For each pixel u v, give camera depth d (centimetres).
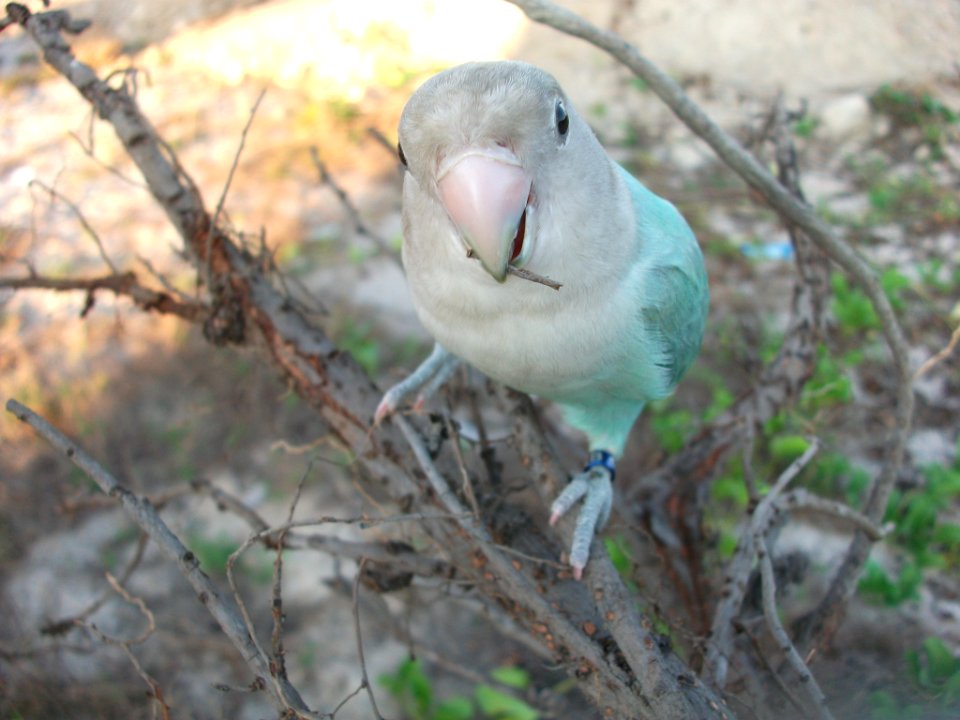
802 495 30
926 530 39
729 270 51
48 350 48
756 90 61
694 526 34
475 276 26
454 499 27
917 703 31
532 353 27
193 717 34
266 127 62
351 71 67
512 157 24
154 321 48
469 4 71
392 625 37
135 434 44
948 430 43
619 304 27
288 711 25
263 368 32
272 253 31
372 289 51
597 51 67
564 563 27
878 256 51
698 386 45
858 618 36
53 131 63
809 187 55
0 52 72
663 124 61
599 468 30
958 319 47
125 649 27
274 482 43
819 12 61
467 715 36
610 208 26
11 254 49
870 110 57
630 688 26
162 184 30
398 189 57
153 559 40
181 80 67
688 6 66
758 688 30
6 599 38
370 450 29
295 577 40
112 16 73
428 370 30
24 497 42
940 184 54
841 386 40
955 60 44
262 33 70
